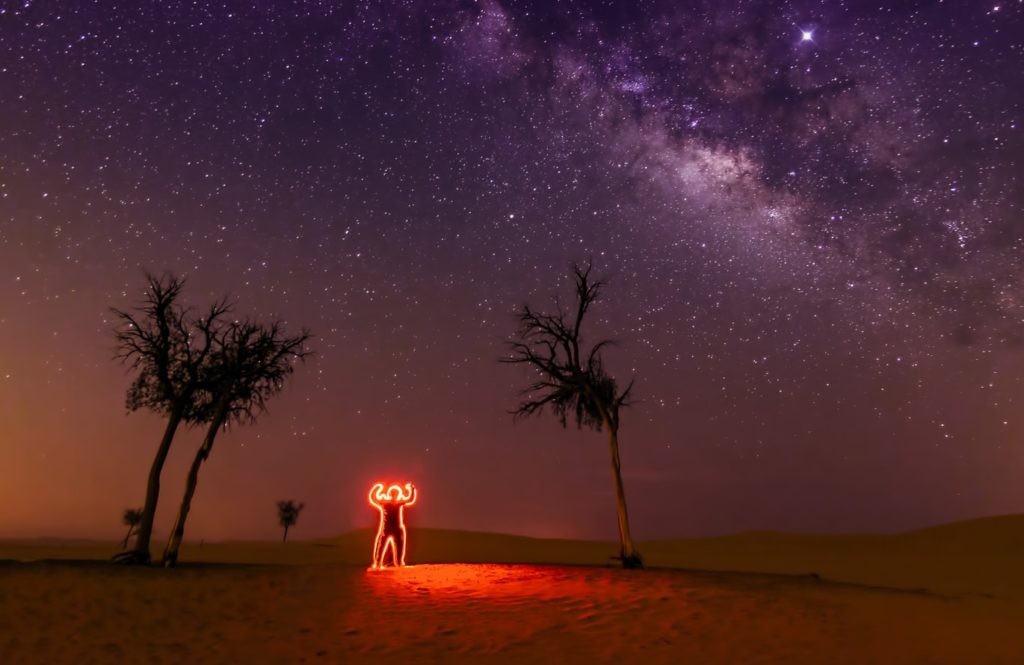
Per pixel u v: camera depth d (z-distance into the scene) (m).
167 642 12.54
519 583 17.70
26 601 14.98
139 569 19.67
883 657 11.32
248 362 26.19
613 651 11.66
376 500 21.19
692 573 20.73
